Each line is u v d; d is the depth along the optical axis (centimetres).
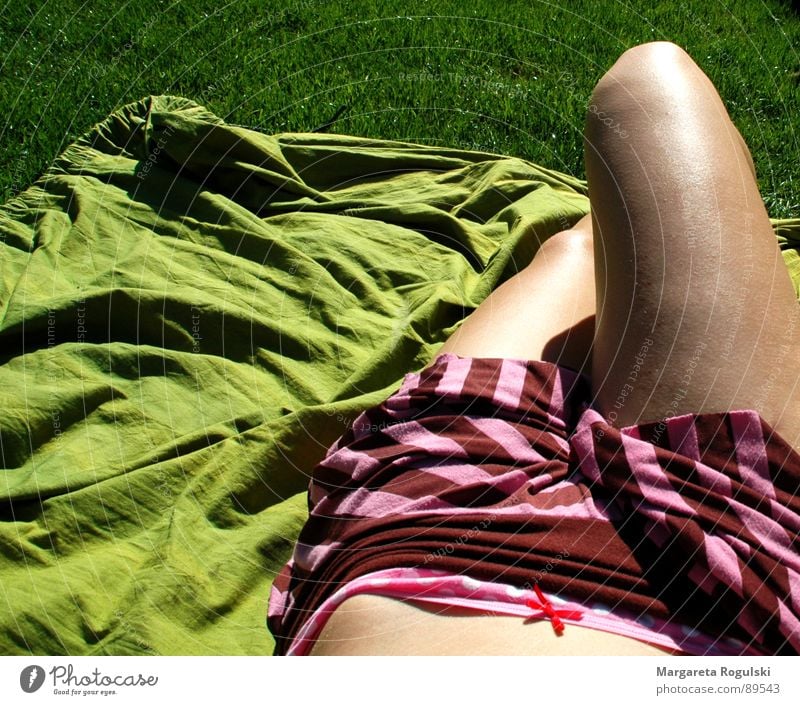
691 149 110
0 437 148
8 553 132
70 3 317
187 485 142
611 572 87
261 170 213
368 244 198
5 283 182
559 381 111
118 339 171
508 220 206
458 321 180
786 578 84
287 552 138
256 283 186
